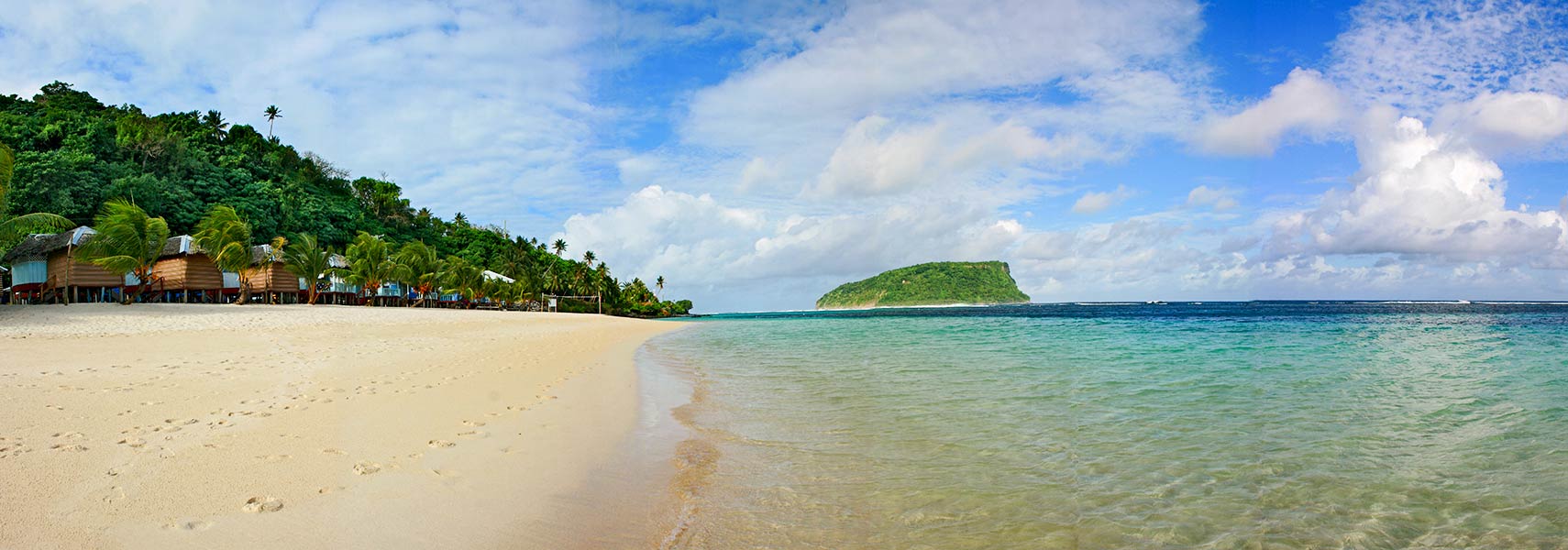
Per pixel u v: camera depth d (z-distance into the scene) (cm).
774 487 659
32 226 2994
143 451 644
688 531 536
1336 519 589
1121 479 696
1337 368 1736
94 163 6650
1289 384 1410
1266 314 9144
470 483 614
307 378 1223
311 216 8619
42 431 703
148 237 3625
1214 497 643
